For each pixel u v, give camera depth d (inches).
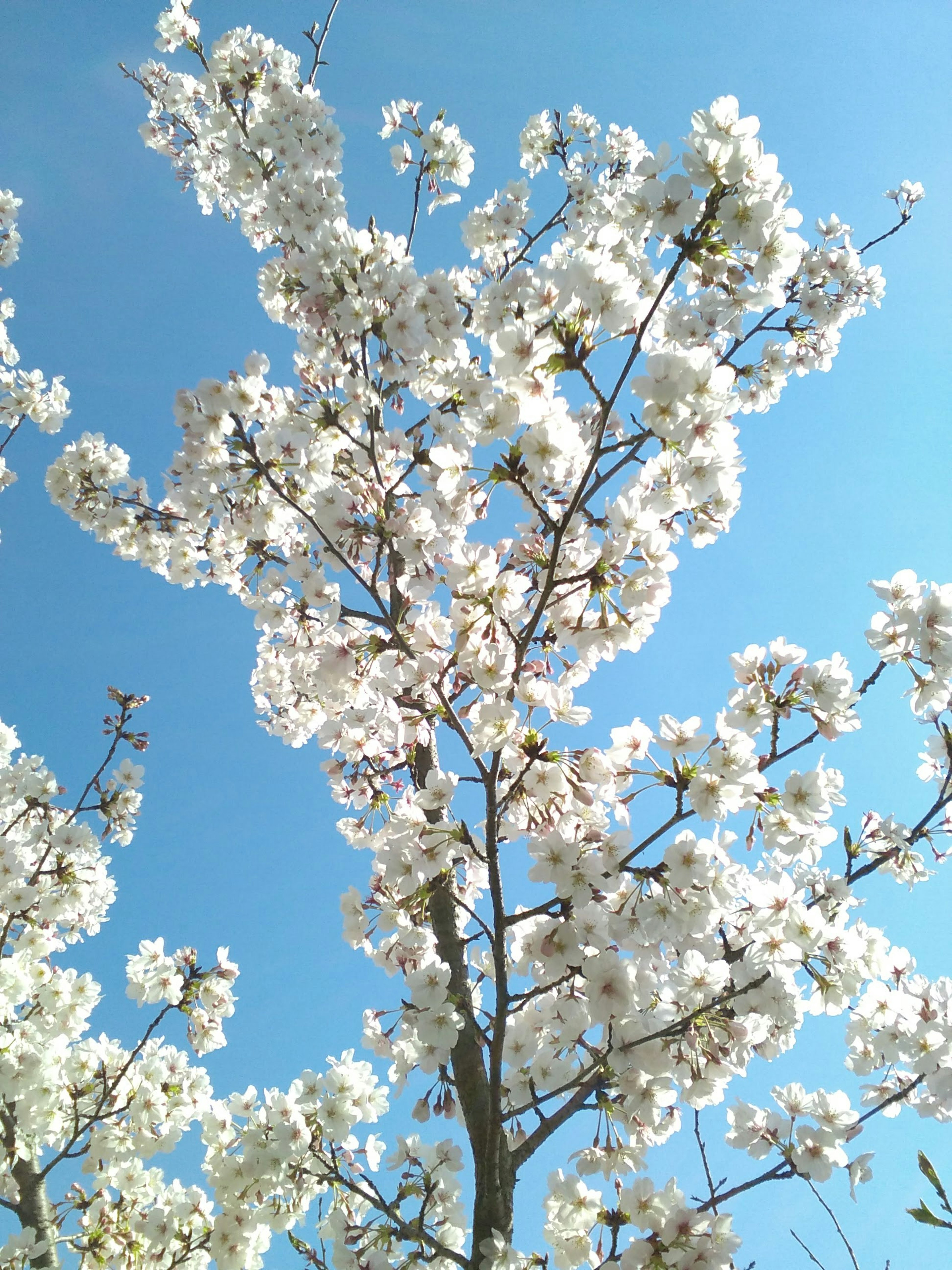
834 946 149.4
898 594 151.7
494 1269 134.9
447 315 195.8
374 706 182.9
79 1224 236.8
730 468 128.5
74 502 262.7
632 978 136.3
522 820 163.6
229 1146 192.2
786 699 142.7
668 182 112.8
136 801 258.2
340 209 240.4
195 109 337.7
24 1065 219.5
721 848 145.7
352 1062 186.1
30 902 243.8
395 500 193.2
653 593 146.3
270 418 204.8
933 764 182.2
